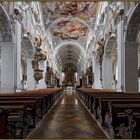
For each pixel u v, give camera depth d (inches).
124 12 609.9
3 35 596.1
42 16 1171.3
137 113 234.8
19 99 329.1
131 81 597.3
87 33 1482.5
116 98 322.7
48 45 1359.5
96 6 1131.9
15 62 624.7
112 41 839.1
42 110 415.2
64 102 764.6
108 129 288.7
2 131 207.5
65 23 1339.8
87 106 597.0
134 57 598.5
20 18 665.0
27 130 283.6
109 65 896.9
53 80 1600.6
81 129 313.7
